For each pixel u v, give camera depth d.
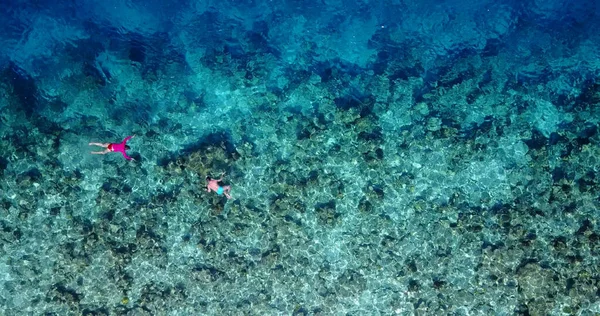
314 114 10.62
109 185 10.32
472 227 9.90
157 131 10.58
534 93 10.66
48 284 9.89
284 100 10.73
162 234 10.08
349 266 10.04
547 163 10.16
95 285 9.86
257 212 10.09
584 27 10.87
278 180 10.26
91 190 10.27
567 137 10.26
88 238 9.90
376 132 10.48
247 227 10.12
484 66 10.80
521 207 9.97
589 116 10.28
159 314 9.84
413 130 10.44
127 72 10.86
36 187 10.13
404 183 10.23
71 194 10.16
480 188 10.23
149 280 10.02
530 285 9.54
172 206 10.16
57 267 9.85
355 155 10.34
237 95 10.84
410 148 10.35
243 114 10.76
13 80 10.71
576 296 9.47
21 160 10.19
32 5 10.98
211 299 9.97
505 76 10.79
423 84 10.80
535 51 10.88
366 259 9.97
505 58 10.84
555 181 10.12
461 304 9.79
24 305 9.79
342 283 9.89
